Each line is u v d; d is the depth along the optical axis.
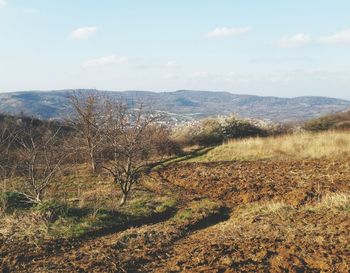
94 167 18.77
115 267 7.68
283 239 8.56
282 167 18.88
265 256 7.64
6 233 9.62
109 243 9.17
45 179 12.73
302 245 8.05
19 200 11.99
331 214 10.04
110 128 13.98
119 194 14.54
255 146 24.45
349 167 17.28
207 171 19.20
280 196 13.56
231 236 9.16
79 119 19.48
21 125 21.78
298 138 25.80
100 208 11.55
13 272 7.71
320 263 7.11
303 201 12.70
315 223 9.45
